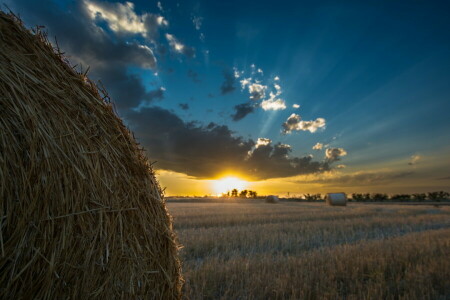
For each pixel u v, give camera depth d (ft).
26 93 5.94
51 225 5.79
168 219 9.20
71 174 6.28
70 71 7.28
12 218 5.33
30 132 5.77
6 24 6.18
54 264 5.74
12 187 5.36
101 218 6.67
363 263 17.30
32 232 5.53
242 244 24.89
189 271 15.79
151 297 7.97
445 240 24.75
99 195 6.80
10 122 5.56
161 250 8.54
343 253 20.10
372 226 39.01
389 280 15.60
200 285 14.24
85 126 6.98
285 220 45.24
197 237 27.12
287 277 14.83
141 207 8.00
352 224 39.17
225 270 16.14
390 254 19.66
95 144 7.09
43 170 5.81
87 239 6.36
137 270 7.55
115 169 7.38
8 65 5.89
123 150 7.84
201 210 68.18
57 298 5.80
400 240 25.23
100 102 7.64
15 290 5.30
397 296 13.62
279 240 27.35
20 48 6.31
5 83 5.69
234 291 13.79
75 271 6.10
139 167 8.23
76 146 6.57
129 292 7.19
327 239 29.09
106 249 6.71
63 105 6.61
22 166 5.52
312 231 33.37
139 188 8.02
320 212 59.36
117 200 7.20
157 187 9.01
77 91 7.13
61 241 5.90
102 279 6.63
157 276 8.25
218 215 51.16
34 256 5.47
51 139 6.08
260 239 26.91
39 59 6.57
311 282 14.71
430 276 15.52
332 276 15.17
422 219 46.65
